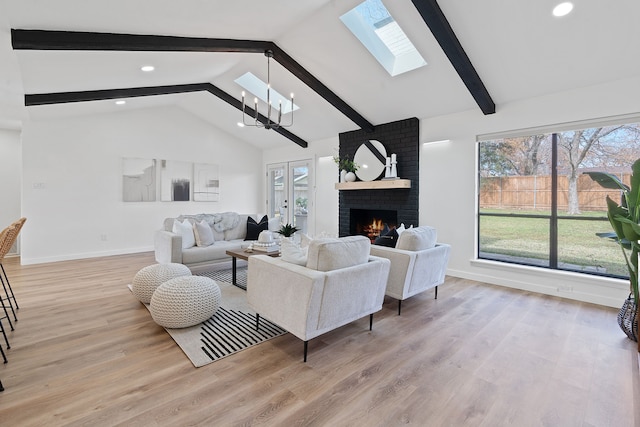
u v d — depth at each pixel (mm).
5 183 5602
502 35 2990
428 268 3273
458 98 4070
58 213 5273
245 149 7781
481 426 1563
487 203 4512
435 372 2039
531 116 3705
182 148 6691
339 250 2299
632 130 3611
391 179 4926
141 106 5859
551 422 1590
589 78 3217
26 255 5008
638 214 2459
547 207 4082
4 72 3148
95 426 1535
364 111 5004
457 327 2734
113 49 2928
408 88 4164
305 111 5660
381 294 2691
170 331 2584
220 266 4941
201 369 2047
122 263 5070
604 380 1952
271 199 7977
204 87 5504
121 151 5895
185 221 4664
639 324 2291
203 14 2844
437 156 4578
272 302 2412
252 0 2756
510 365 2123
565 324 2793
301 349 2330
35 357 2162
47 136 5152
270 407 1689
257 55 4375
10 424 1538
